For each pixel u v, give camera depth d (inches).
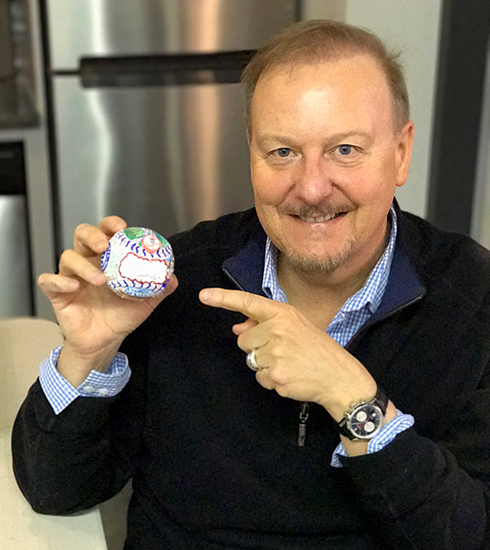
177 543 31.9
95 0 66.8
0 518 27.9
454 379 29.5
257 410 30.4
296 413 29.8
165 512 32.6
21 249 75.4
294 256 28.7
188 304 32.3
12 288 76.7
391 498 25.7
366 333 29.9
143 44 68.8
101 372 28.5
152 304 28.0
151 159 72.5
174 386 31.5
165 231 75.5
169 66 70.0
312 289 31.3
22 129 70.9
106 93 69.7
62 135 70.6
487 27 64.9
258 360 26.5
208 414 31.1
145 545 32.6
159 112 70.8
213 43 69.1
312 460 29.7
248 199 75.5
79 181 72.4
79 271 25.6
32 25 67.9
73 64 68.7
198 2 67.6
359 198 27.2
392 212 31.9
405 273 30.1
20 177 73.0
